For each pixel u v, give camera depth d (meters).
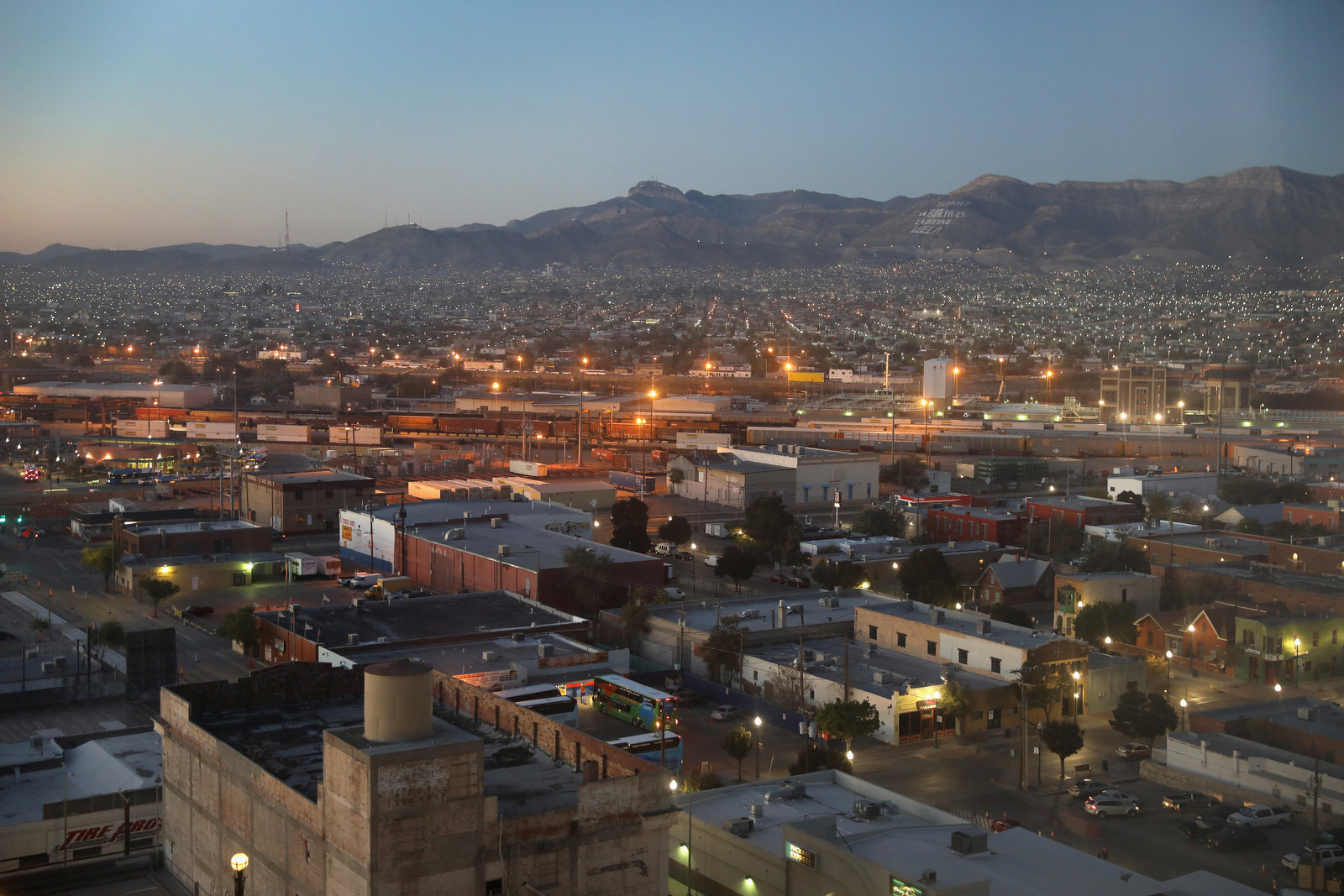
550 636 104.88
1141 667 99.69
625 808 48.03
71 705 92.38
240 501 185.00
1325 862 66.19
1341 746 80.19
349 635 102.19
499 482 187.38
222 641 117.31
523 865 45.88
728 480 192.38
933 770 84.62
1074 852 59.50
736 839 61.09
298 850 48.16
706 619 111.81
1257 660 103.62
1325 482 193.00
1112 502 166.38
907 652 104.56
